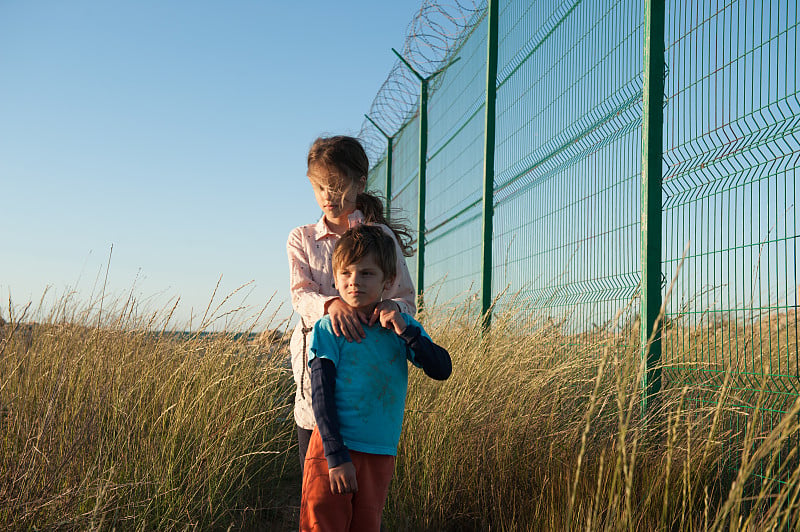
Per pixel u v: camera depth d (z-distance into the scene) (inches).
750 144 113.0
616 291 147.9
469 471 123.8
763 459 101.7
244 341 170.2
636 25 148.4
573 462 115.0
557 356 153.9
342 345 82.6
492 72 232.8
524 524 108.6
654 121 139.5
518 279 204.7
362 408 80.4
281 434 150.7
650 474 106.0
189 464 124.3
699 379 123.3
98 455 112.0
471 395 134.3
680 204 132.5
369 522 80.0
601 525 92.4
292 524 124.2
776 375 102.9
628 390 111.2
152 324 169.3
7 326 152.5
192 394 142.2
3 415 119.2
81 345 152.9
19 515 96.9
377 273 83.8
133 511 108.4
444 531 118.0
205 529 115.0
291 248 104.7
